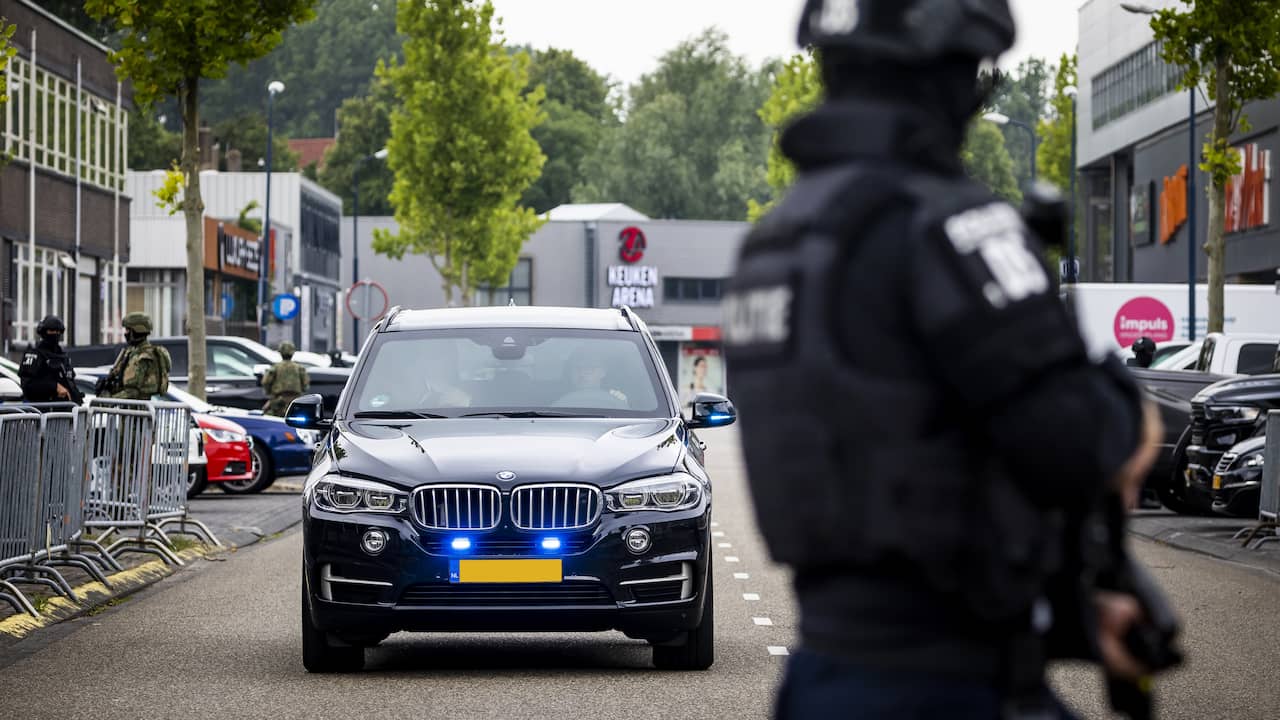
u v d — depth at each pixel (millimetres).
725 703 25734
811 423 7594
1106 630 7801
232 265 193250
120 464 44344
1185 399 66312
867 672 7719
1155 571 45719
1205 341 77000
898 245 7488
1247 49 83812
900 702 7645
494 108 182500
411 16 181000
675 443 29547
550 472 27953
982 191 7652
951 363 7348
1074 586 7762
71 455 39844
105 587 40531
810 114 7902
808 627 7887
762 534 7949
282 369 85250
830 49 7988
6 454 35125
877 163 7711
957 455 7488
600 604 27891
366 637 28656
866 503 7527
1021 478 7414
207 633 34000
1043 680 7746
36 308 133375
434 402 31156
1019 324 7270
